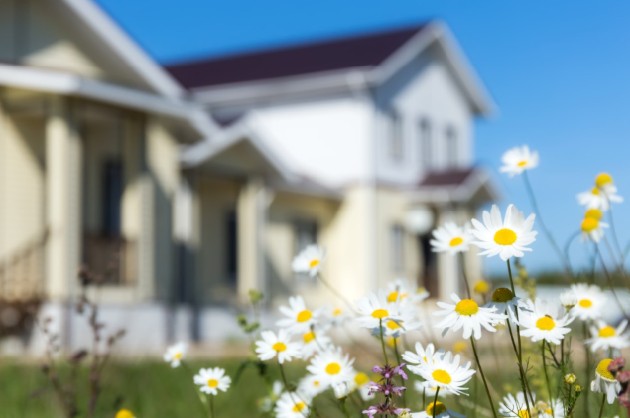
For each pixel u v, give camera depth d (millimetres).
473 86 28469
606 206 2910
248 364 3174
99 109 14727
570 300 2385
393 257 24656
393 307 2393
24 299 13383
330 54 25203
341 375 2510
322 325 2771
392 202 24688
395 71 24500
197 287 19250
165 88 16203
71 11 15125
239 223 19047
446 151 27891
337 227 23844
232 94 24719
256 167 19203
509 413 2188
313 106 24297
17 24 14883
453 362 2037
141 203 15773
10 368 8570
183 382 7676
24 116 14453
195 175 17641
